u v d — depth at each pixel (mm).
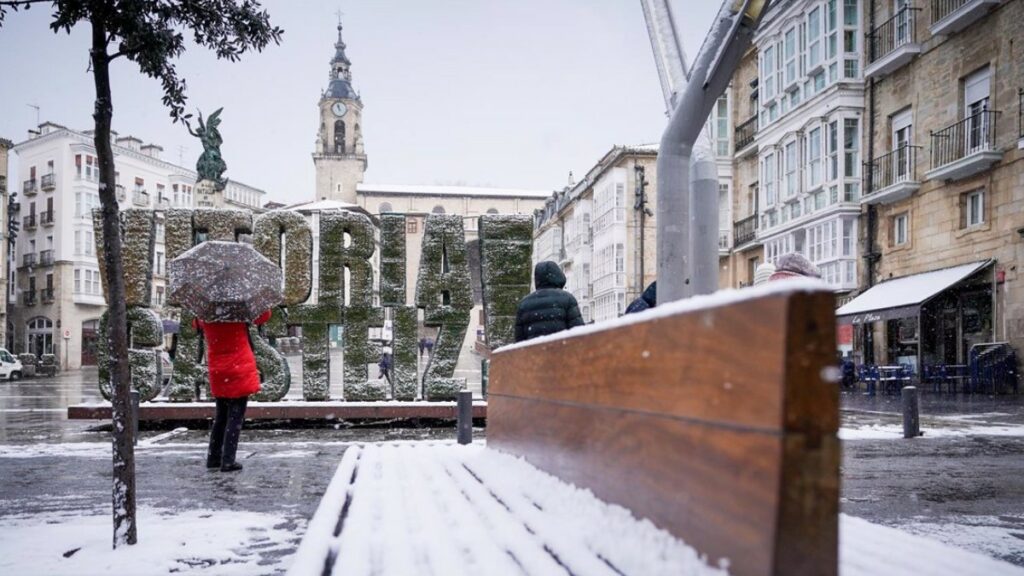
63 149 61000
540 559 2266
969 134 20078
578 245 55844
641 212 41062
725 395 1692
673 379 1998
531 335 6520
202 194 24156
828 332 1479
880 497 5465
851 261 24531
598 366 2707
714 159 5879
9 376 38750
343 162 101375
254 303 6566
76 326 61312
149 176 69938
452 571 2244
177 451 8477
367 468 4680
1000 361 18250
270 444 9312
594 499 2658
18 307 62438
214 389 6773
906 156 22641
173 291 6445
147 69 4484
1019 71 18438
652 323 2180
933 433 9883
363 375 12836
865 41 24578
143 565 3461
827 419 1468
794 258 6707
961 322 20734
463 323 13000
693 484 1840
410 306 13047
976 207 20234
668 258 5641
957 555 2465
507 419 4586
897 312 20203
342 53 106000
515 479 3727
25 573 3312
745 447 1586
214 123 24547
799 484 1450
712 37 5383
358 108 105312
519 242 13062
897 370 20219
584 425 2871
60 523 4516
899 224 23422
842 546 2594
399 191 100312
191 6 4434
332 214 13023
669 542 1948
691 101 5496
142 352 12492
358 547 2541
